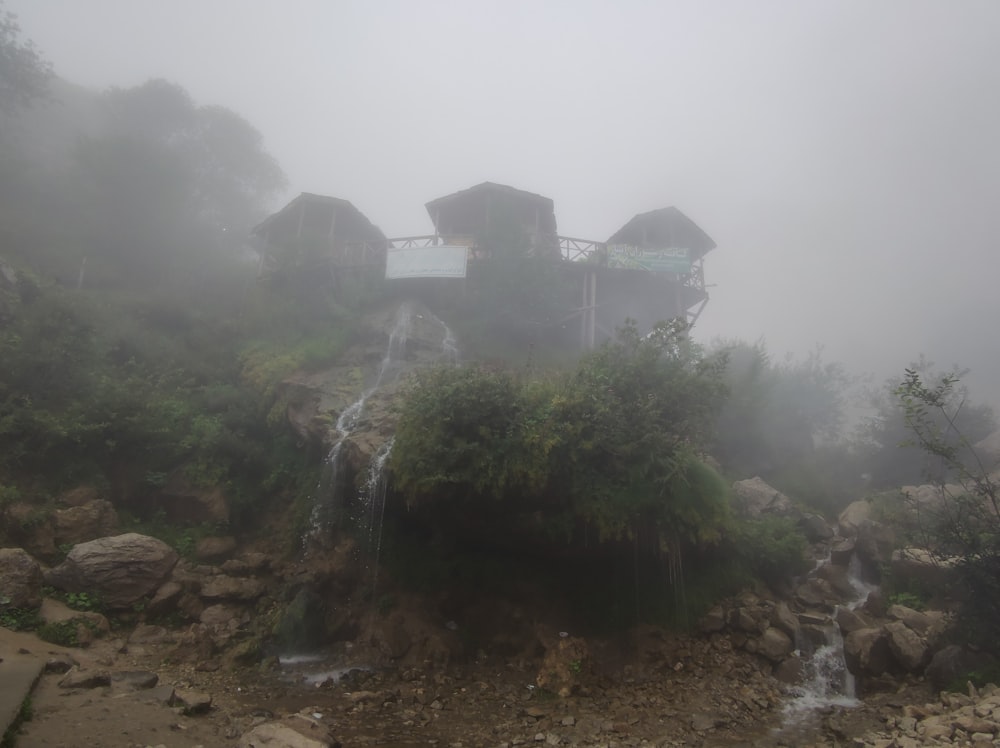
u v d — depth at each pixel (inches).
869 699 422.9
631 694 435.5
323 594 547.2
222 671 448.8
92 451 616.1
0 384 598.5
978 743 291.6
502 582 543.8
